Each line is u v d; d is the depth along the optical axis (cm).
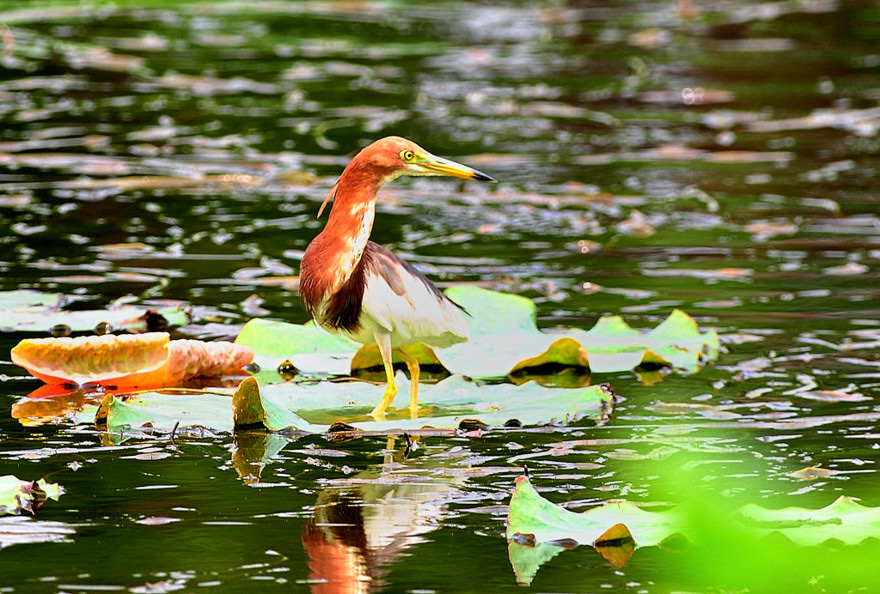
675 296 1214
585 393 898
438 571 623
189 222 1446
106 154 1741
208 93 2178
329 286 854
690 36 2927
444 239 1426
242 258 1304
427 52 2655
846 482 758
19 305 1077
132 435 815
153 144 1811
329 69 2422
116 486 725
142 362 921
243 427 834
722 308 1174
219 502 705
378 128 1966
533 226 1493
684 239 1442
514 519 668
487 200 1603
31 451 779
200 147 1805
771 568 633
